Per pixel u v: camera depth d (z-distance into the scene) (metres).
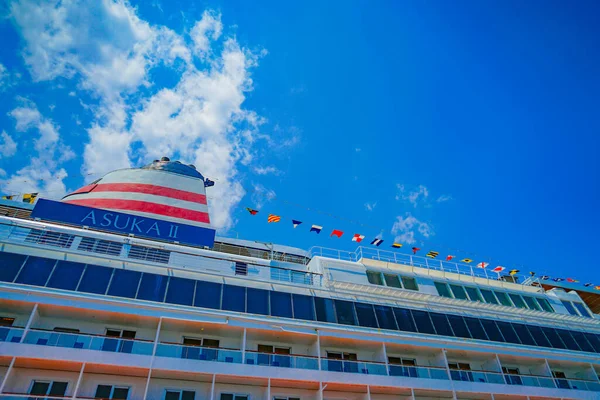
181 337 20.64
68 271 19.14
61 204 22.22
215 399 19.19
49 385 17.17
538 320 29.44
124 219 23.16
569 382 25.81
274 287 23.03
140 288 19.94
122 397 17.86
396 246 28.48
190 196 28.06
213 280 21.84
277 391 20.36
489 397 23.31
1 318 17.83
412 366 22.38
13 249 18.89
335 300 23.94
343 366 20.98
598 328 31.17
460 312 27.03
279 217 26.25
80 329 19.02
